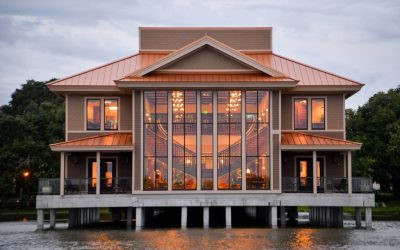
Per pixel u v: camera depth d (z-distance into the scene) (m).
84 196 46.91
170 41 55.41
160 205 46.97
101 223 55.16
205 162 47.44
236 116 47.78
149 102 47.81
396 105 95.38
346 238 41.56
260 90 47.88
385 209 78.88
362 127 96.00
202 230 45.69
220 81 47.12
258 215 56.38
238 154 47.53
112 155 50.62
